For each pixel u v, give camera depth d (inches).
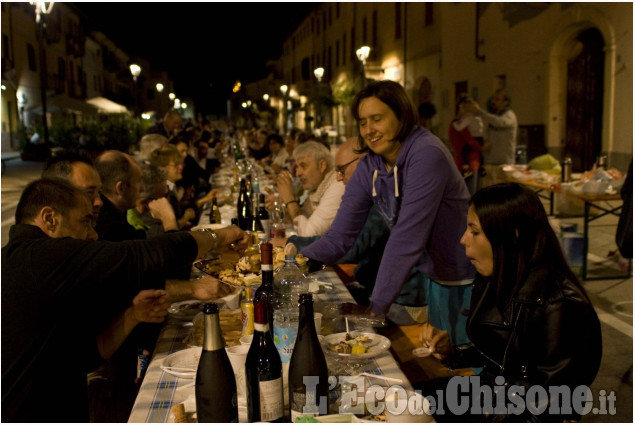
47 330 66.8
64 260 67.9
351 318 90.7
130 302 81.3
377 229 128.6
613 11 385.1
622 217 136.8
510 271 66.4
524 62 502.9
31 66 1196.5
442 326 103.7
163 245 75.9
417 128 98.0
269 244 72.2
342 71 1259.2
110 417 97.3
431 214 93.8
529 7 490.3
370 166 107.1
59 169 98.8
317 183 167.8
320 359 59.3
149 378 73.4
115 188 122.5
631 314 172.9
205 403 57.9
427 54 775.7
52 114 1277.1
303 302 58.9
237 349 70.6
